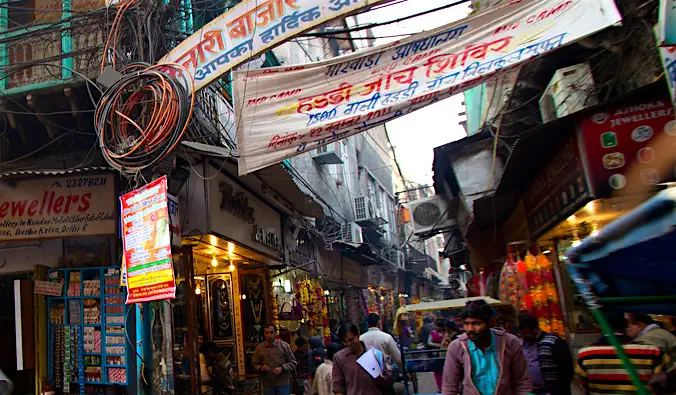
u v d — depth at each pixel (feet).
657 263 6.63
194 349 22.47
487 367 10.71
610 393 10.44
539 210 23.86
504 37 14.67
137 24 20.47
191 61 17.85
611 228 6.27
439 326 31.86
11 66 21.74
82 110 22.99
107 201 20.80
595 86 20.01
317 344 26.66
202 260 31.53
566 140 17.93
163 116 17.66
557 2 14.24
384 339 17.99
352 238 54.19
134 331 20.94
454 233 47.34
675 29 10.96
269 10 16.71
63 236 20.53
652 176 15.40
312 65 16.65
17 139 25.29
